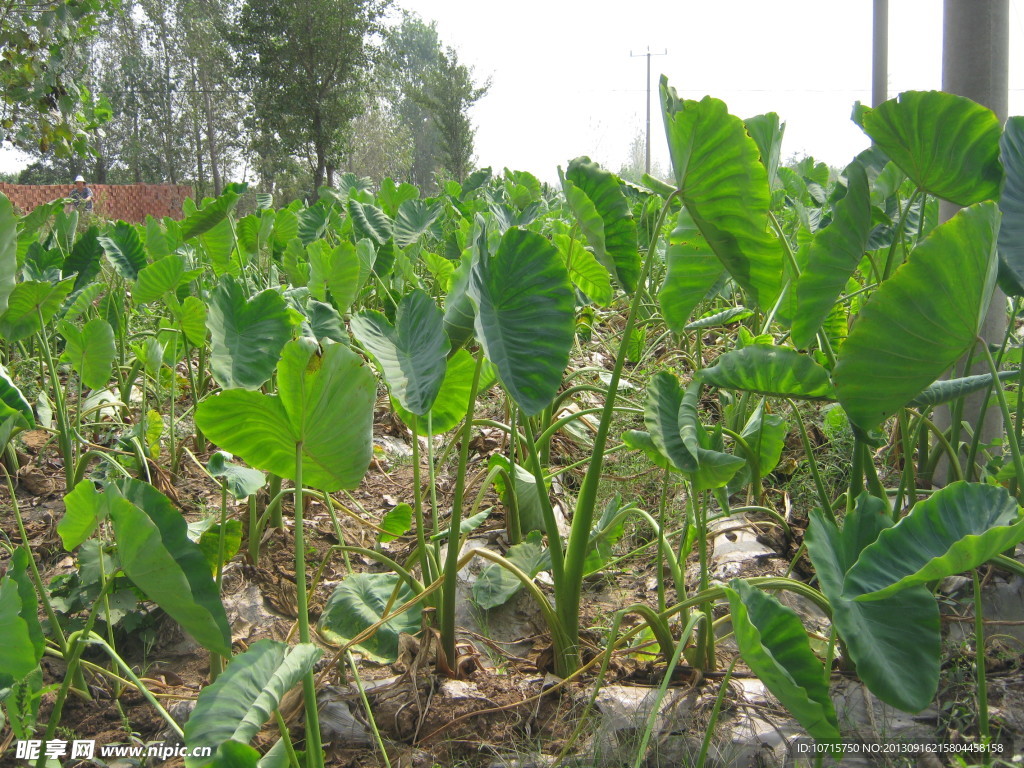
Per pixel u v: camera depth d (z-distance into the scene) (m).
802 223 5.32
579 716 1.98
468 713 2.00
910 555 1.61
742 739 1.89
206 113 35.06
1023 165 2.10
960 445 2.80
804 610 2.45
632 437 2.23
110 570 2.27
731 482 2.75
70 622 2.30
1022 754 1.76
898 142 2.19
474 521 2.30
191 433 3.82
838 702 1.98
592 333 5.27
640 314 5.05
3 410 2.16
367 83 30.00
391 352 2.15
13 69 6.88
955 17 2.75
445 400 2.54
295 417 1.76
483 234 2.02
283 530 2.95
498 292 1.95
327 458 1.83
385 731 1.99
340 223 7.18
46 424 3.40
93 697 2.14
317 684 2.08
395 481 3.53
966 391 2.02
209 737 1.33
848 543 1.84
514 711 2.01
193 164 39.22
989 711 1.90
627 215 2.50
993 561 1.79
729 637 2.33
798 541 2.80
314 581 2.43
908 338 1.73
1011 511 1.53
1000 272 2.32
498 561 2.11
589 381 4.33
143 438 3.21
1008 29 2.73
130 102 37.34
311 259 3.95
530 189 8.26
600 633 2.42
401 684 2.08
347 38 27.81
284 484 3.15
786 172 6.62
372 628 1.97
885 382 1.81
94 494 1.56
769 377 2.03
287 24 27.58
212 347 2.44
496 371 1.78
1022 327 3.76
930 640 1.66
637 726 1.93
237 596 2.57
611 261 2.37
